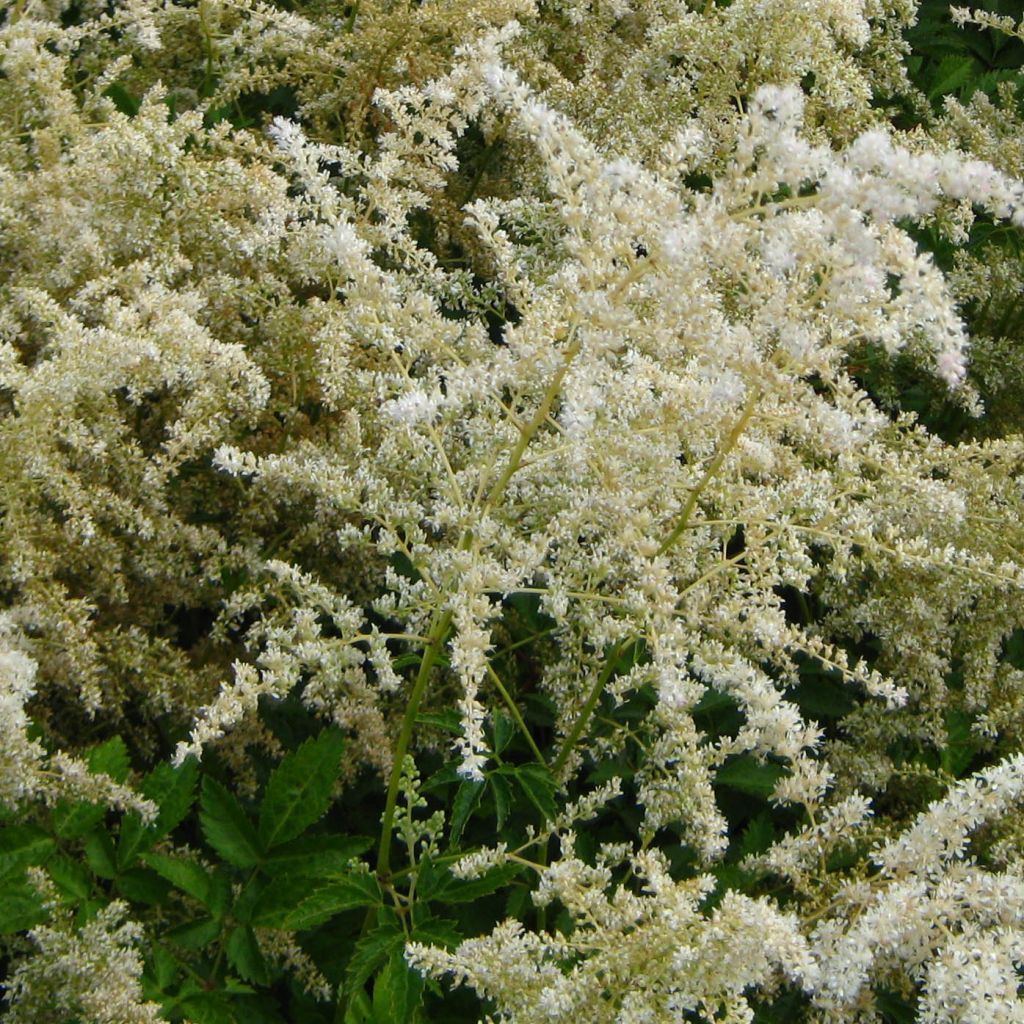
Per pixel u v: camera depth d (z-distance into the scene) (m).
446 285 1.26
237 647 1.17
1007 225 1.45
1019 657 1.23
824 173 0.91
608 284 0.95
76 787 1.00
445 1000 1.03
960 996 0.89
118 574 1.12
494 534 1.00
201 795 1.03
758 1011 1.01
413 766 1.03
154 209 1.17
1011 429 1.39
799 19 1.27
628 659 1.10
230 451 1.04
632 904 0.93
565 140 0.94
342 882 0.99
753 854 1.08
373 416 1.15
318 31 1.44
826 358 0.96
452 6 1.37
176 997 0.97
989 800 0.94
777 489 1.09
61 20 1.54
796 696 1.19
